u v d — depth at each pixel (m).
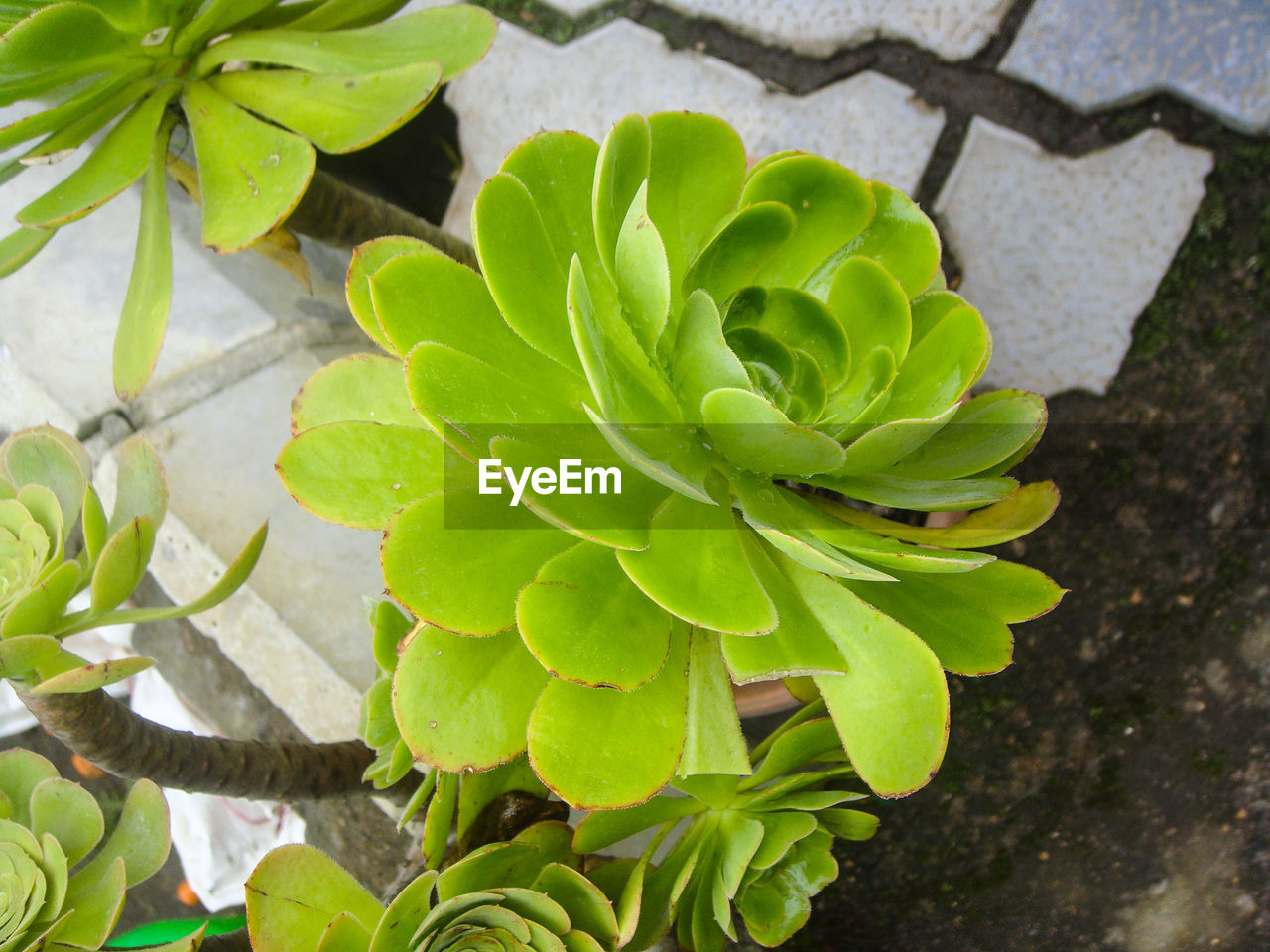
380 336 0.46
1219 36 0.64
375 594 0.66
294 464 0.45
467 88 0.69
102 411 0.69
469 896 0.45
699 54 0.67
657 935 0.50
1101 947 0.66
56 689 0.44
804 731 0.48
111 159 0.48
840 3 0.66
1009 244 0.65
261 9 0.50
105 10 0.47
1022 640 0.66
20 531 0.50
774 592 0.45
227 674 0.68
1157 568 0.65
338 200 0.53
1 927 0.49
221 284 0.70
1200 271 0.64
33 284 0.71
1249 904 0.66
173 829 0.69
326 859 0.47
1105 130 0.65
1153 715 0.66
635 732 0.42
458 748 0.43
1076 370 0.65
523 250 0.43
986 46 0.65
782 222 0.45
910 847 0.67
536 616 0.39
